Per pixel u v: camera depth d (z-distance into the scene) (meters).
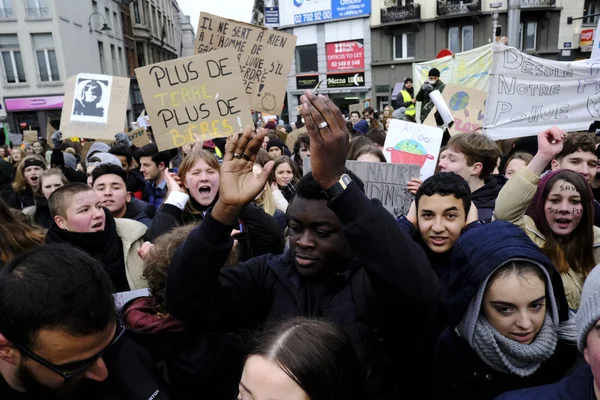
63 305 1.07
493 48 4.14
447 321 1.94
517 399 1.30
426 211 2.09
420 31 26.77
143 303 1.75
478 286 1.49
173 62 2.88
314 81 30.12
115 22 32.34
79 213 2.53
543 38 25.31
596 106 4.08
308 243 1.49
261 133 1.44
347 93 29.61
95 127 4.45
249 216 2.71
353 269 1.56
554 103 4.12
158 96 2.88
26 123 24.86
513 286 1.43
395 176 2.93
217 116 2.90
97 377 1.24
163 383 1.50
